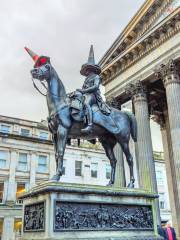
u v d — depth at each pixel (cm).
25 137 4500
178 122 2219
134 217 828
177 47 2359
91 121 855
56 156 813
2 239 3931
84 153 4975
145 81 2684
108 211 786
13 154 4366
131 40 2955
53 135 855
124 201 823
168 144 3269
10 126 4744
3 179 4219
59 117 822
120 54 2897
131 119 997
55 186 715
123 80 2897
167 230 1336
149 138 2547
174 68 2377
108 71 3092
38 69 836
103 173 5059
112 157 968
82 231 720
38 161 4528
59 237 678
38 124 4997
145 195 867
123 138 948
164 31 2475
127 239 762
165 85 2412
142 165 2456
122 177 2656
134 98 2722
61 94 858
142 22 2834
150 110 3369
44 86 860
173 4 2530
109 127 912
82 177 4841
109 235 758
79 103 855
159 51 2533
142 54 2702
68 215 716
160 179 5609
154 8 2711
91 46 1012
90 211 755
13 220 4084
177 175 2133
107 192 790
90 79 942
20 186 4316
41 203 739
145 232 831
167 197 5547
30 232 759
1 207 4075
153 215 871
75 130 872
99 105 913
